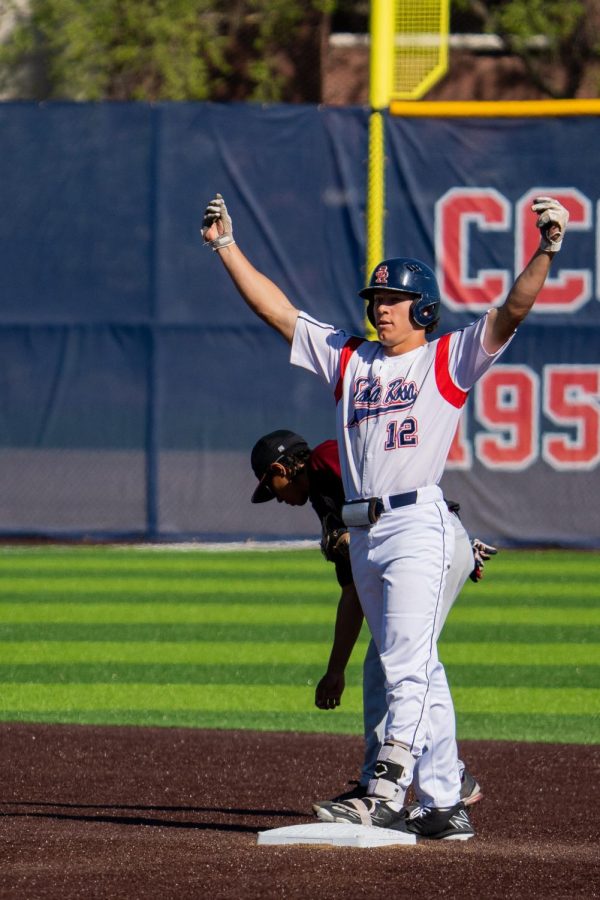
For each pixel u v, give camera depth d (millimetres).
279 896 13375
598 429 47375
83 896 13375
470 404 47719
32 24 76188
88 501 49125
